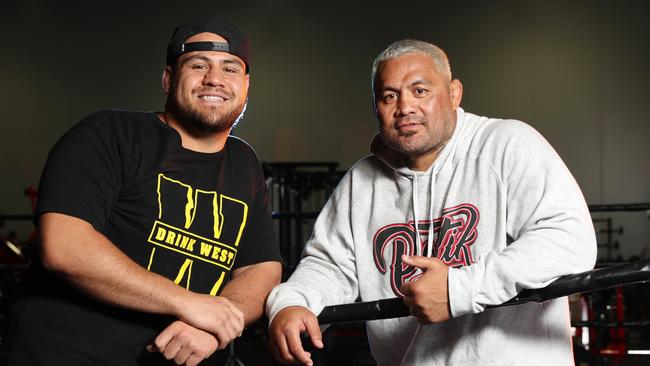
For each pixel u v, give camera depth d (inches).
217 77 62.9
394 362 67.2
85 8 447.2
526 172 59.8
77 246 55.2
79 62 445.1
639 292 182.4
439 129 62.9
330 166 249.4
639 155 406.6
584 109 413.7
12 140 442.3
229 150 68.1
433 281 53.5
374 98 65.9
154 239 60.8
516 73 422.0
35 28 447.5
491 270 53.9
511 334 59.7
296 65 438.9
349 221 69.9
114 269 55.8
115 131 61.1
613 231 359.9
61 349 57.4
